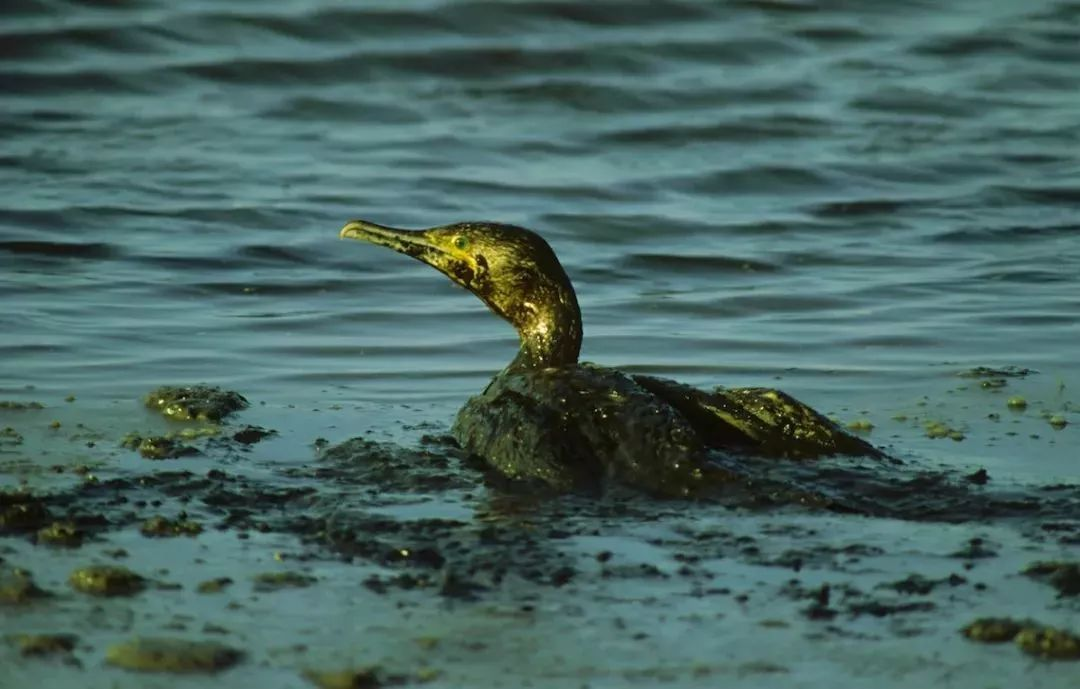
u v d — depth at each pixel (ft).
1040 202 66.08
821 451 37.55
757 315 53.42
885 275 57.57
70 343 48.83
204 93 75.61
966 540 32.55
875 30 84.79
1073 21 86.89
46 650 27.02
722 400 38.50
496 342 50.34
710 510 34.22
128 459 37.86
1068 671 26.76
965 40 83.97
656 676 26.61
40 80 75.25
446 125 73.10
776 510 34.24
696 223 63.00
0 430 40.14
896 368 47.52
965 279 57.06
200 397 42.68
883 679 26.53
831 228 63.10
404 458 37.65
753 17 85.25
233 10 81.82
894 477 36.06
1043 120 75.25
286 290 55.21
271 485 35.96
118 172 65.77
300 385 45.68
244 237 59.88
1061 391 45.03
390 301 54.49
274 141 70.59
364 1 82.99
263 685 26.11
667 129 72.90
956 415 42.68
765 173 68.39
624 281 57.31
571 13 83.30
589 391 37.47
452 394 45.09
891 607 29.19
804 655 27.35
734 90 77.15
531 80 77.77
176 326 51.03
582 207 64.34
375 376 46.70
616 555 31.58
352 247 59.47
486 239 41.16
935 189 67.36
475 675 26.55
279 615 28.71
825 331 51.44
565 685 26.27
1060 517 34.01
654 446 35.91
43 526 32.65
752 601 29.45
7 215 60.54
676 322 52.60
